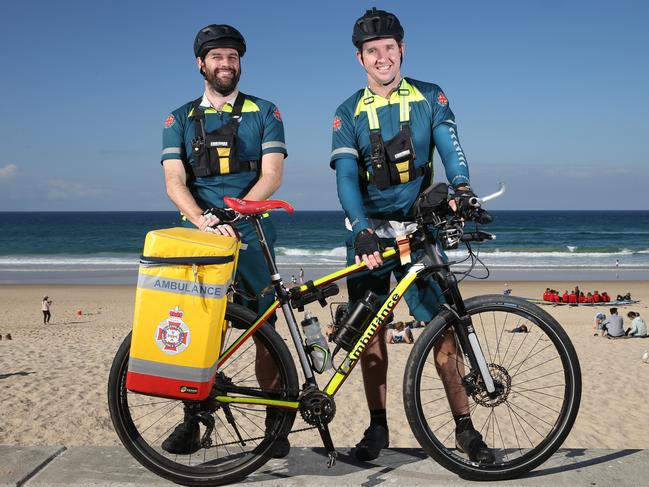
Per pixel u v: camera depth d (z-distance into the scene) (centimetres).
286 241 8181
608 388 1059
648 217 16488
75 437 746
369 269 302
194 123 336
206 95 341
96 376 1030
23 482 273
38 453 298
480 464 280
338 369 287
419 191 329
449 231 288
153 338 256
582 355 1362
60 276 4456
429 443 279
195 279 255
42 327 2230
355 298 326
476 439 291
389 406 864
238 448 296
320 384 297
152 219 17150
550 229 10062
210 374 259
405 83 330
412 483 274
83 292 3434
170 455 293
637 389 1052
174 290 256
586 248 6544
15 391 926
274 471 290
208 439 286
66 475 279
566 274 4412
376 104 327
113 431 770
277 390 285
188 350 255
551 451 282
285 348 288
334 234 9500
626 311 2641
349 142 328
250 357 306
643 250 6450
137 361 258
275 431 284
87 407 855
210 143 332
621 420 886
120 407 279
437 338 288
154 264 256
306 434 758
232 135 333
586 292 3384
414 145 323
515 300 294
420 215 292
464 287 3575
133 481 276
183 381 257
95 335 1933
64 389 941
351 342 289
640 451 310
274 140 339
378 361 319
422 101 327
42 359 1195
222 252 257
